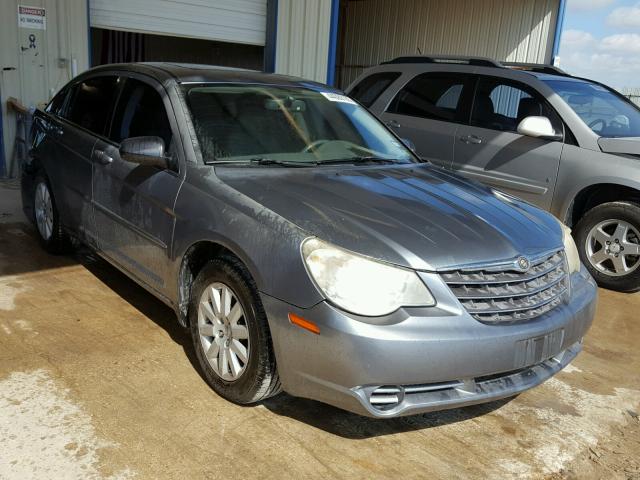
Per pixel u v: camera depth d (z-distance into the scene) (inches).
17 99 303.9
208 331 128.3
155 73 161.6
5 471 101.3
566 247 135.9
